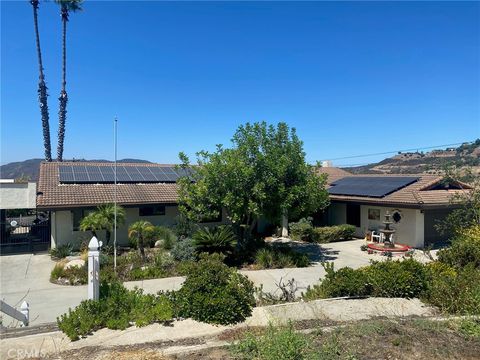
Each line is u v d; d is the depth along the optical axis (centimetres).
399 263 920
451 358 519
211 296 734
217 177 1566
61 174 2056
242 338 611
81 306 729
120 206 1806
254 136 1628
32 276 1392
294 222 2252
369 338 580
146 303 770
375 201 2006
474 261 1010
